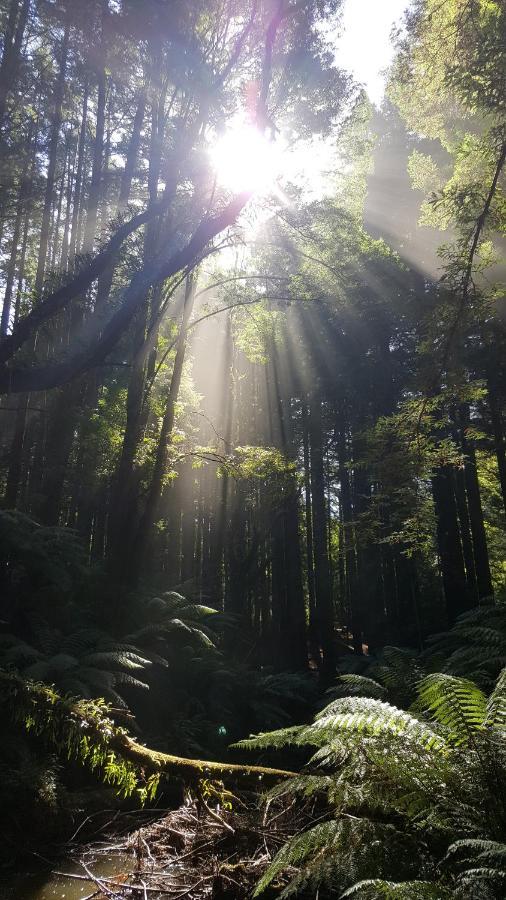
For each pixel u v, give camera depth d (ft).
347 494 59.98
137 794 16.72
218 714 28.14
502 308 31.22
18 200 37.60
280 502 46.26
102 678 21.77
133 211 23.50
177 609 32.50
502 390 40.57
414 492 22.36
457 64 20.53
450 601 46.91
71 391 39.75
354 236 41.16
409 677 21.97
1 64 31.71
